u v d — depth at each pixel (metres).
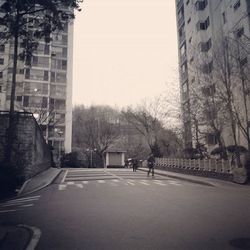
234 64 25.34
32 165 23.95
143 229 7.22
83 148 73.19
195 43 41.19
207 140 36.59
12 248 5.94
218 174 24.17
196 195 14.07
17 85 56.56
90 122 71.25
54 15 19.38
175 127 35.62
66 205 11.28
